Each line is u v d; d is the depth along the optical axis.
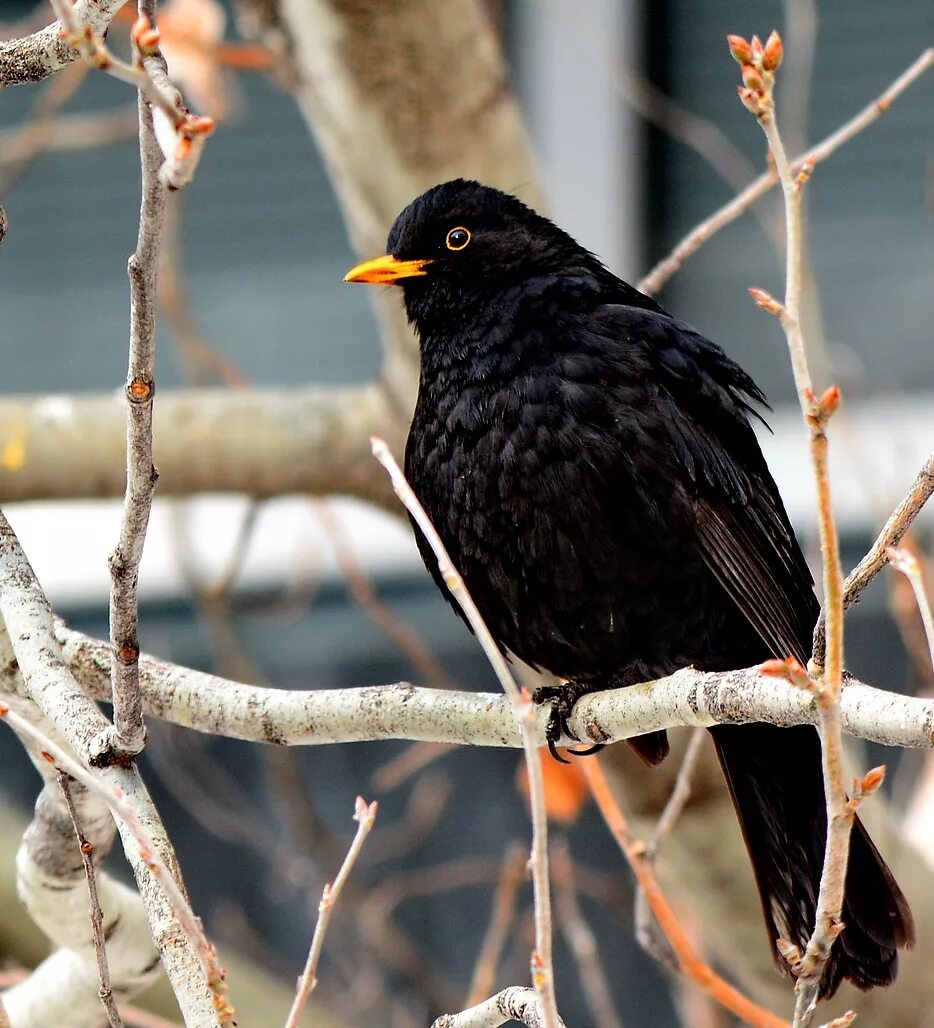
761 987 11.80
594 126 16.62
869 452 15.92
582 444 7.62
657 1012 14.27
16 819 12.89
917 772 14.53
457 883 13.88
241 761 14.91
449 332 8.27
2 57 5.83
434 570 8.40
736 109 16.97
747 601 7.73
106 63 4.30
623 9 16.67
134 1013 8.45
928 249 17.14
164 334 17.36
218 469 11.73
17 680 6.89
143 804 5.76
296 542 15.68
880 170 17.23
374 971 13.38
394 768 12.80
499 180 10.85
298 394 11.84
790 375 16.91
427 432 8.09
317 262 17.56
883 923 7.31
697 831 11.14
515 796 14.72
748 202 8.55
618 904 13.51
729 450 8.28
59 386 17.66
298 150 17.55
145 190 4.84
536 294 8.09
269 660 15.48
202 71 11.84
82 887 7.84
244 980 12.13
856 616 14.60
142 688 7.04
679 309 17.16
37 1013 8.44
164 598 15.53
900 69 17.12
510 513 7.77
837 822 4.79
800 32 11.65
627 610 7.86
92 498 11.70
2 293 17.73
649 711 6.50
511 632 8.30
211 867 14.66
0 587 6.24
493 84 10.59
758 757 8.06
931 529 13.63
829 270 17.36
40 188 17.66
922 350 17.06
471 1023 5.50
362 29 10.07
